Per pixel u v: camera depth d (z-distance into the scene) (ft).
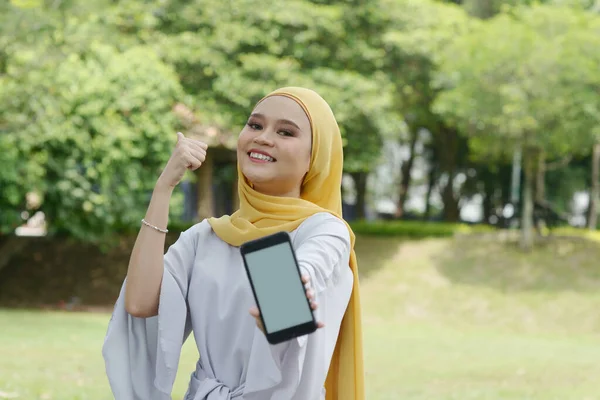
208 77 63.52
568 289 59.67
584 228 87.25
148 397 8.79
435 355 39.11
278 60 63.36
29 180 50.52
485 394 28.35
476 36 62.03
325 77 62.28
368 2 66.90
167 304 8.57
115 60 53.67
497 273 63.26
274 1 62.90
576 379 31.81
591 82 58.70
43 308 58.18
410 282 62.90
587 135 59.98
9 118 50.24
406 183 101.91
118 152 51.98
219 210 93.30
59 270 64.95
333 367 9.09
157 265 8.59
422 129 98.58
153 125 53.67
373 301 60.49
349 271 8.57
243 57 61.41
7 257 58.18
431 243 70.08
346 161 66.85
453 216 94.73
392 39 66.59
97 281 63.98
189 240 8.98
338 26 65.05
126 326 8.77
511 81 60.18
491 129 62.34
